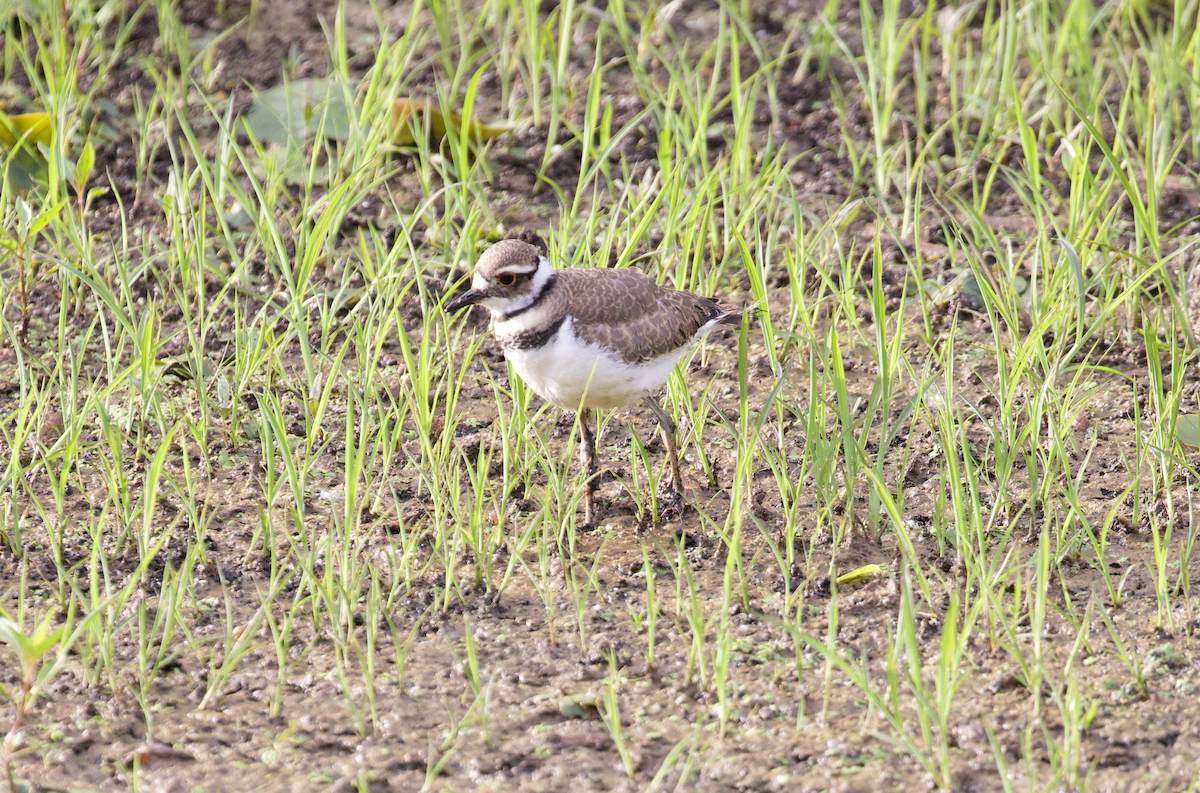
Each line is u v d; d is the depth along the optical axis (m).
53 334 12.69
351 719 8.16
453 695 8.40
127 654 8.68
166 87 16.70
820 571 9.73
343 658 8.67
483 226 14.37
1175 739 7.91
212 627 9.02
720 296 13.47
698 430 10.84
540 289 9.45
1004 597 9.30
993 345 12.75
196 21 18.64
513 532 10.20
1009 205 15.16
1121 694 8.30
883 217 14.89
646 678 8.58
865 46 16.39
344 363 12.43
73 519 10.12
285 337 11.75
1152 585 9.45
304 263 12.48
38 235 13.70
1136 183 15.40
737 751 7.89
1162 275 12.03
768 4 19.89
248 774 7.69
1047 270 12.77
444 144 15.78
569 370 9.55
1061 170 15.62
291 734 8.01
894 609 9.24
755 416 11.77
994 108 15.94
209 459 10.91
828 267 13.76
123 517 9.98
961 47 18.61
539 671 8.65
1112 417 11.66
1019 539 9.98
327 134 15.69
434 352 11.73
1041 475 10.76
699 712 8.24
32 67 15.61
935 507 10.19
